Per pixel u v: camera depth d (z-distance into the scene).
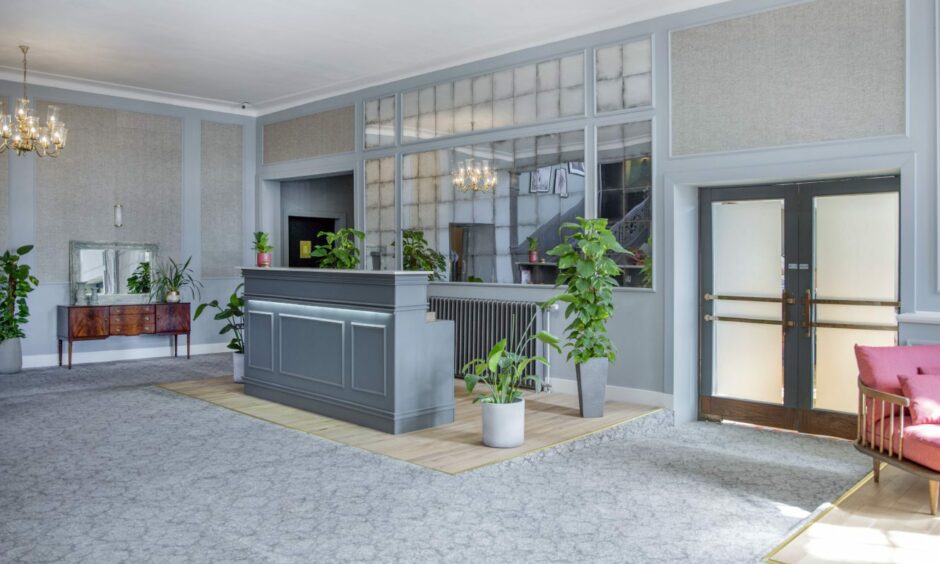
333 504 4.02
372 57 7.98
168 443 5.30
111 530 3.64
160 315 9.57
